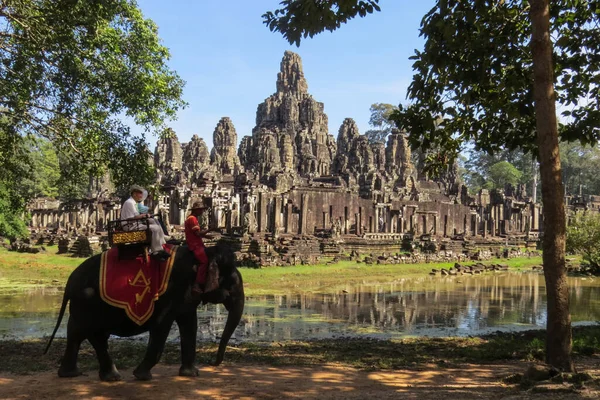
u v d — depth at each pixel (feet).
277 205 154.61
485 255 187.93
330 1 39.93
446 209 248.93
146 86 53.78
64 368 30.58
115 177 55.42
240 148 334.44
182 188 177.58
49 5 47.09
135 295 28.35
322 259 147.84
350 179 263.49
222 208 174.09
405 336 59.11
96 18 48.16
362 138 299.38
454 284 116.47
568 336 32.55
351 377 32.58
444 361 38.58
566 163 394.52
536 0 33.37
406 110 47.32
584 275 132.67
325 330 62.34
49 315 69.15
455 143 52.60
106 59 52.39
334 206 205.57
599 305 83.10
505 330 63.46
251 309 77.82
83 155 53.72
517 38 45.70
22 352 41.06
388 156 311.06
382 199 223.71
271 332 60.39
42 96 49.85
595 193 401.29
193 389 28.35
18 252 157.28
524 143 49.67
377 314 75.05
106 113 53.01
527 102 46.32
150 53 57.47
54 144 54.13
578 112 50.29
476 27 44.16
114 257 29.12
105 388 28.27
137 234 28.53
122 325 29.12
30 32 47.09
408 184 283.59
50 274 115.34
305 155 302.66
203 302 30.25
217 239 147.43
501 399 25.76
